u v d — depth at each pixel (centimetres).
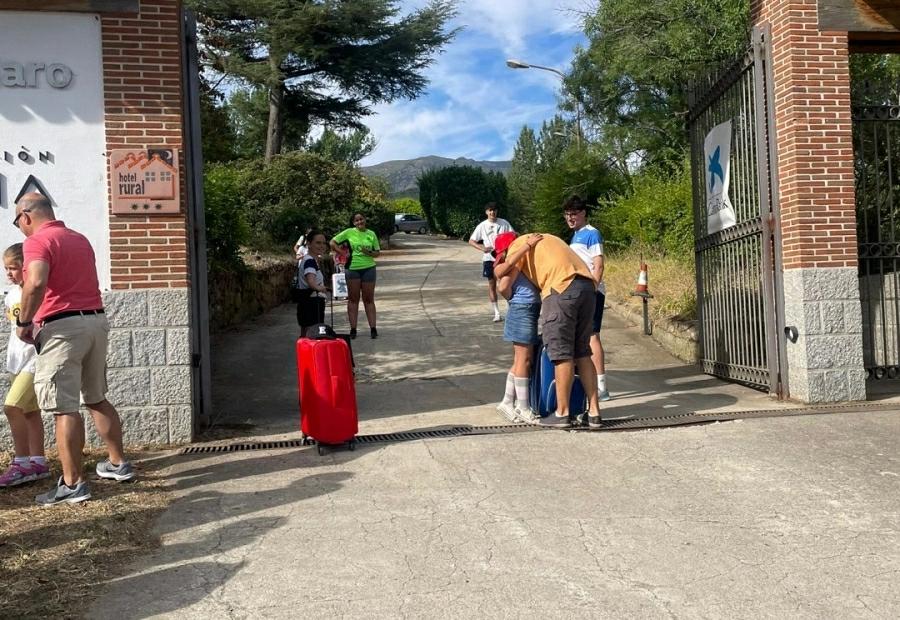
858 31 780
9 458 635
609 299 1477
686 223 1622
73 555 432
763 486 527
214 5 2573
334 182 2752
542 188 2577
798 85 768
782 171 791
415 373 988
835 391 766
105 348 549
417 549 435
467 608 368
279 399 873
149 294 678
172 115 684
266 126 3634
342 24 2659
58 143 671
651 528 460
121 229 675
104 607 373
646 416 734
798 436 640
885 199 903
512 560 420
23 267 506
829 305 765
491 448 621
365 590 388
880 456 585
